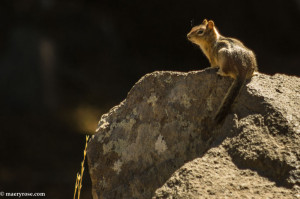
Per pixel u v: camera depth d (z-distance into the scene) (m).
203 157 6.86
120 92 34.50
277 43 41.31
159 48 40.97
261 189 6.20
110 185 8.34
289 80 7.82
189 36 9.34
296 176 6.23
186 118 7.83
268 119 6.96
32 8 30.67
